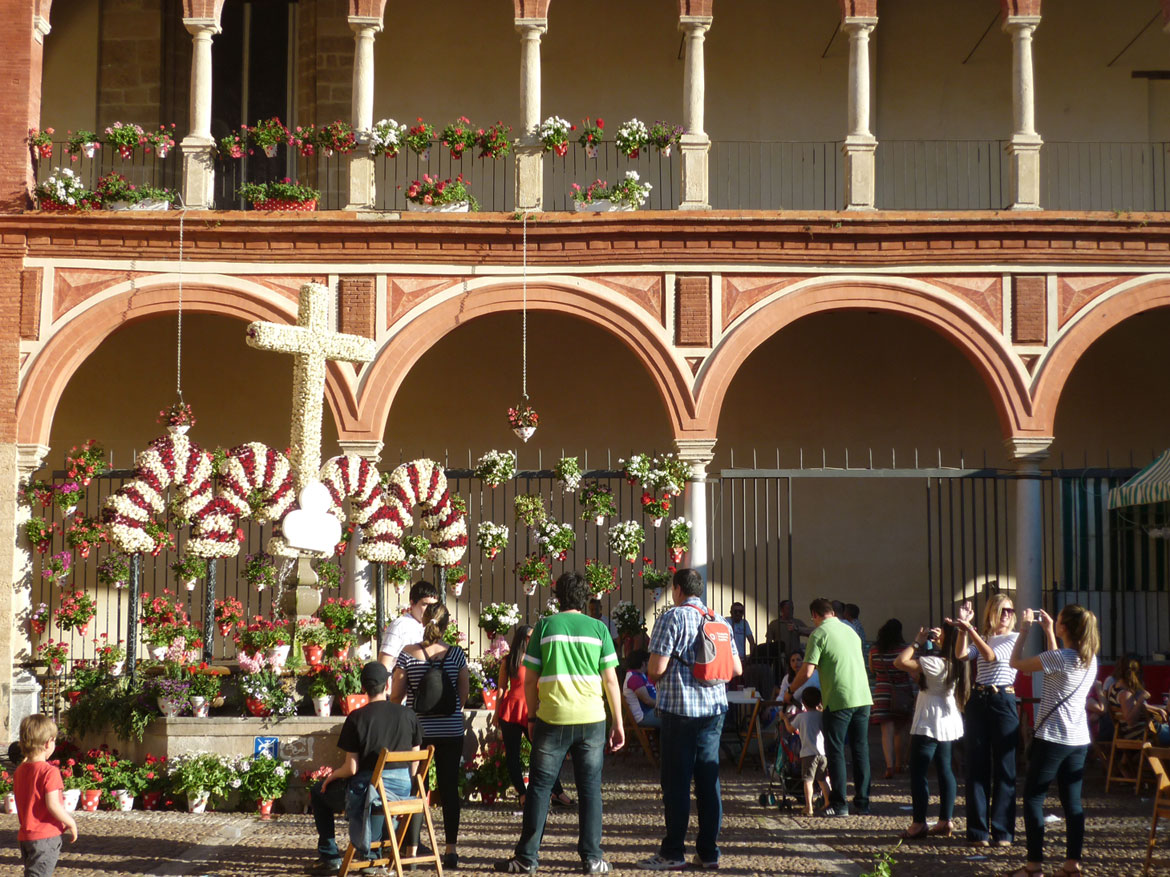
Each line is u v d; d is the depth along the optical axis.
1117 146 19.22
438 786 9.06
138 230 15.56
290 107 19.39
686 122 16.14
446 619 9.34
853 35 16.17
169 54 19.08
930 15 19.34
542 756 8.48
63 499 15.73
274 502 12.27
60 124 18.88
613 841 9.70
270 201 15.84
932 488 18.81
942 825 9.77
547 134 15.89
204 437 18.66
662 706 8.78
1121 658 12.46
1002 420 15.53
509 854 9.18
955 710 9.78
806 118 19.38
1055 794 11.95
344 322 15.64
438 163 19.12
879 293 15.62
